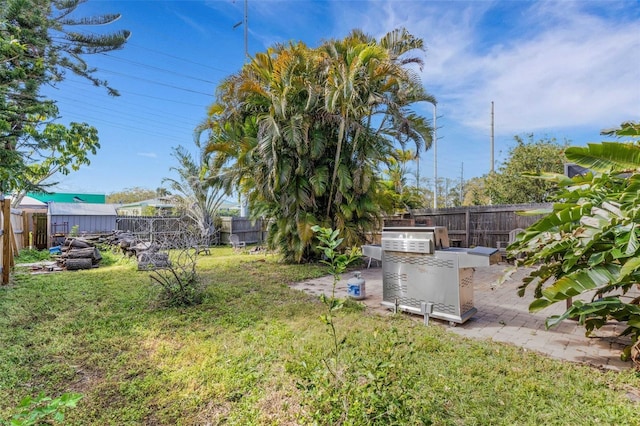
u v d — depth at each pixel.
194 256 6.31
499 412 2.15
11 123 5.21
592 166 3.31
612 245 2.79
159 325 3.86
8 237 6.33
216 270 7.45
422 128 8.20
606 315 2.93
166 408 2.31
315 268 7.61
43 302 4.80
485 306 4.60
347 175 7.70
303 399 2.09
